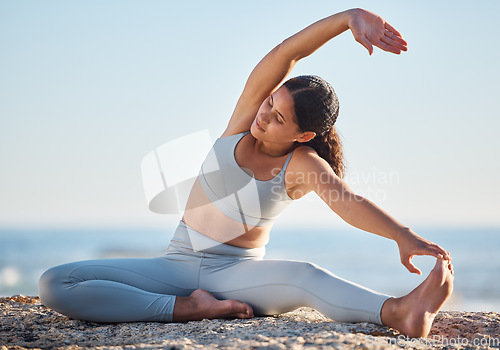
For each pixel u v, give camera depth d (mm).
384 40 3148
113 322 3125
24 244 55562
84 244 54375
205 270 3330
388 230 2797
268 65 3422
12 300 4207
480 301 23375
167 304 3098
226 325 2865
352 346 2338
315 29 3291
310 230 73250
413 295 2709
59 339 2711
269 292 3121
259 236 3418
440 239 62625
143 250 45531
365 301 2861
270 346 2305
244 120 3461
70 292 3066
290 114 3121
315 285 2998
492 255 43719
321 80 3303
